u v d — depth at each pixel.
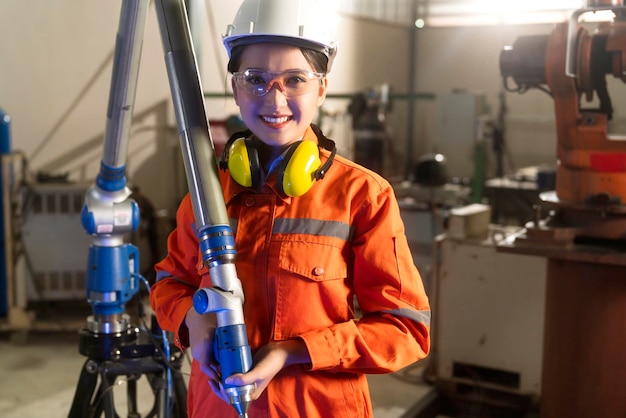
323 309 1.04
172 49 1.07
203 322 0.99
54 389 3.02
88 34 4.51
